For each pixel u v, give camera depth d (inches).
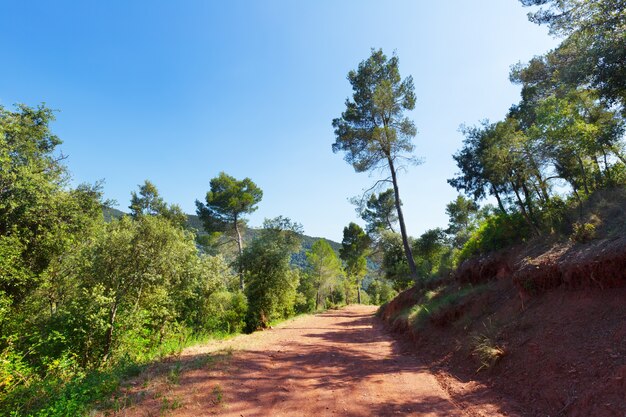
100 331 422.3
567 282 277.7
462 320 392.5
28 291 476.4
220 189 1469.0
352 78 923.4
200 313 682.8
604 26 445.4
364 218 1697.8
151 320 521.0
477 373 270.4
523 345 256.5
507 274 432.5
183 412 200.1
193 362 303.9
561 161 468.4
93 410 203.0
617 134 438.6
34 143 508.1
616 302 223.5
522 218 517.3
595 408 163.8
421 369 322.7
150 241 468.4
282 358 356.2
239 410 207.2
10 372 297.6
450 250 1222.3
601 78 460.4
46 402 231.1
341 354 392.8
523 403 201.3
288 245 989.8
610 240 262.7
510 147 467.5
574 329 231.5
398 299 792.3
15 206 426.6
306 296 1830.7
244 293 853.2
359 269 2180.1
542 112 439.5
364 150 894.4
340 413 207.0
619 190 403.5
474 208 1092.5
